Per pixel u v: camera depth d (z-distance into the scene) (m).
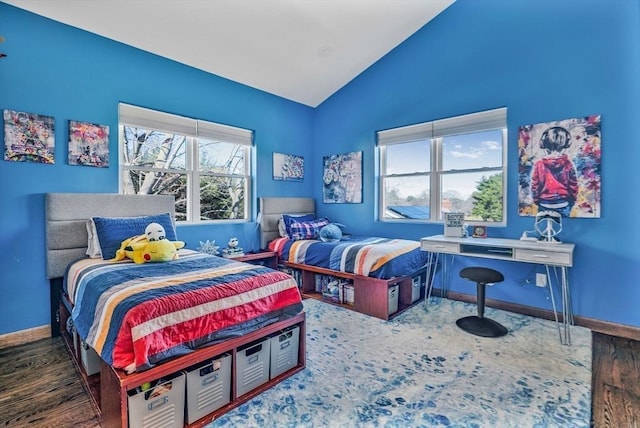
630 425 1.54
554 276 2.91
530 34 2.99
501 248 2.84
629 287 2.57
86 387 1.88
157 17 2.75
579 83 2.74
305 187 4.85
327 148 4.79
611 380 1.92
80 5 2.53
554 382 1.91
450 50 3.49
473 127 3.39
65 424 1.59
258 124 4.23
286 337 2.01
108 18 2.70
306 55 3.70
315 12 3.07
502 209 3.30
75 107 2.75
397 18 3.42
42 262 2.60
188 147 3.64
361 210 4.38
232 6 2.78
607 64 2.62
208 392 1.62
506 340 2.49
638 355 2.24
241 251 3.84
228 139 3.95
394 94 3.97
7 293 2.46
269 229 4.27
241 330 1.77
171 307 1.52
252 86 4.13
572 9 2.77
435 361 2.18
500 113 3.22
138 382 1.36
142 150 3.34
